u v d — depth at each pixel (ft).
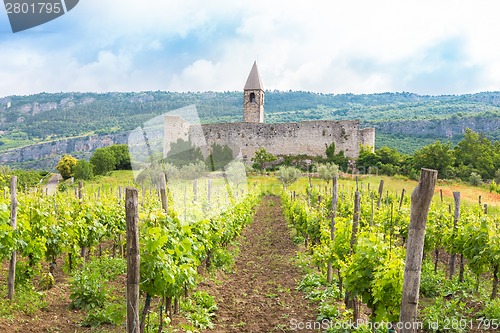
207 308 29.04
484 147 160.56
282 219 87.40
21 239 28.22
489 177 143.13
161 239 19.39
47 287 30.37
